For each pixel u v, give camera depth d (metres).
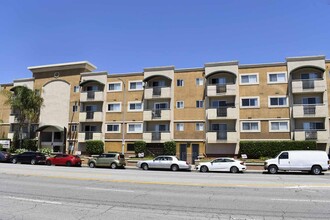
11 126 48.47
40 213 8.01
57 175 17.86
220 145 37.16
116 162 31.88
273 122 35.72
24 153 36.12
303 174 24.56
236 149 36.34
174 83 40.34
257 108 36.50
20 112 47.31
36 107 46.78
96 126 43.50
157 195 10.85
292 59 36.16
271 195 10.88
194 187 12.89
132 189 12.30
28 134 46.94
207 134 36.94
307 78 35.28
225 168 26.97
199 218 7.55
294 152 25.66
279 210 8.45
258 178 17.69
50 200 9.88
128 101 42.09
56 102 46.56
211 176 19.00
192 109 39.06
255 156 34.75
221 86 37.41
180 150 38.62
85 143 43.44
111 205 9.08
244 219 7.46
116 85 43.28
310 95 35.25
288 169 25.42
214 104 38.47
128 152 40.84
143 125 40.66
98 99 42.97
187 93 39.59
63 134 44.91
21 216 7.67
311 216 7.77
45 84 47.88
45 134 46.41
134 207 8.81
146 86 41.03
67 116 45.41
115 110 42.53
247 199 10.09
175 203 9.41
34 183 14.21
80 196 10.62
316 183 14.48
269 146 34.38
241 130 36.62
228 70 38.12
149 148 39.75
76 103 45.22
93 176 17.47
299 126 35.12
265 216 7.77
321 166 24.84
